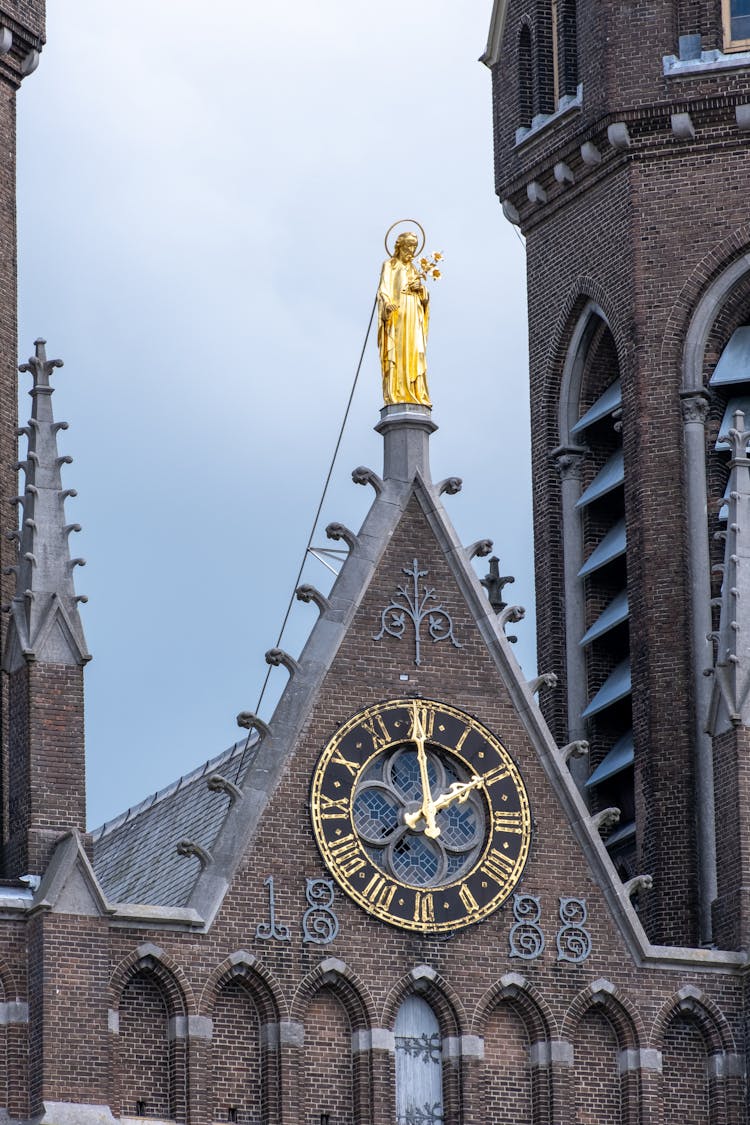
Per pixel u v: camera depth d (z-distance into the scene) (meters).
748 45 99.81
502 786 89.88
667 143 99.69
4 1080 85.12
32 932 85.94
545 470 101.94
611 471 100.94
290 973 87.31
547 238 102.62
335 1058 87.44
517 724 90.38
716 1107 89.12
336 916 87.94
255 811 88.12
